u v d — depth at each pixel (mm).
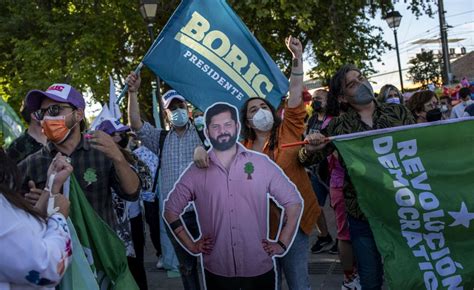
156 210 6871
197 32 4918
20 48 15672
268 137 4301
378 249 3881
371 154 3975
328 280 6145
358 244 4152
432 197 3934
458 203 3928
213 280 3643
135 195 3537
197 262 4859
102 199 3555
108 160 3559
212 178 3574
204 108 4871
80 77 15867
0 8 17172
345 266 5168
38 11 16422
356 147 3980
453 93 12945
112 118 5719
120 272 3336
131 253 4492
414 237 3938
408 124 4211
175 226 3676
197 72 4891
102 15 16688
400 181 3938
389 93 6988
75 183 3195
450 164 3979
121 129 5617
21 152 4297
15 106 16203
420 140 3984
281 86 4844
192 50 4906
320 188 7289
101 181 3537
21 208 2400
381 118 4176
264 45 16984
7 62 16984
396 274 3859
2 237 2287
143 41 19047
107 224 3342
